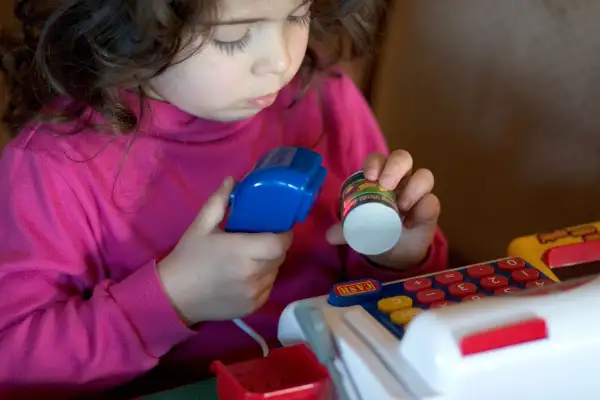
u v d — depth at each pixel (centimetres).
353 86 90
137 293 62
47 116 67
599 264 81
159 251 70
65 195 66
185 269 61
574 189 86
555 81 86
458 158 98
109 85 62
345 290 56
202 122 72
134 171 69
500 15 90
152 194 70
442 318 44
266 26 56
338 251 79
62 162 66
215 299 62
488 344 43
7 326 62
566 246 67
